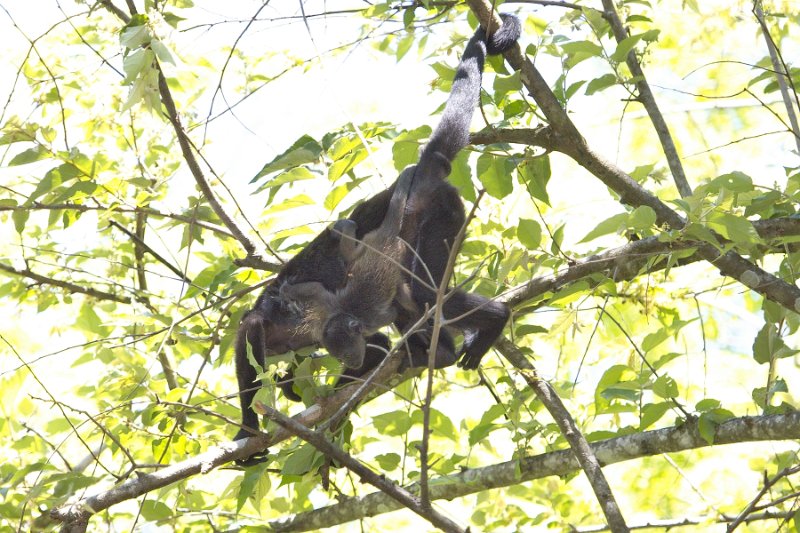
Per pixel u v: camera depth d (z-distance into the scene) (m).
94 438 11.17
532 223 9.45
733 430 8.50
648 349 8.99
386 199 11.09
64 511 7.65
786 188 8.90
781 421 8.25
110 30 10.68
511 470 9.67
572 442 8.87
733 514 10.98
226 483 12.36
